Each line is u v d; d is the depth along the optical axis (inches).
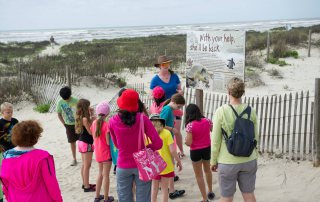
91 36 4069.9
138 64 958.4
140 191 166.6
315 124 250.7
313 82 693.3
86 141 242.1
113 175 282.2
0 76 684.7
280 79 735.1
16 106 584.7
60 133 425.7
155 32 4854.8
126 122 156.9
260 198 222.2
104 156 219.6
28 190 132.3
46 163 133.6
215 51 274.4
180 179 261.6
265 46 1119.6
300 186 231.0
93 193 251.9
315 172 244.5
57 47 1968.5
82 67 751.7
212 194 224.7
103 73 750.5
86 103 234.5
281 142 308.8
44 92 588.7
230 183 166.9
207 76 284.0
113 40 2278.5
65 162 320.8
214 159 167.3
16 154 133.4
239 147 159.2
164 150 199.6
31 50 1686.8
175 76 277.3
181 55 1079.0
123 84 593.3
